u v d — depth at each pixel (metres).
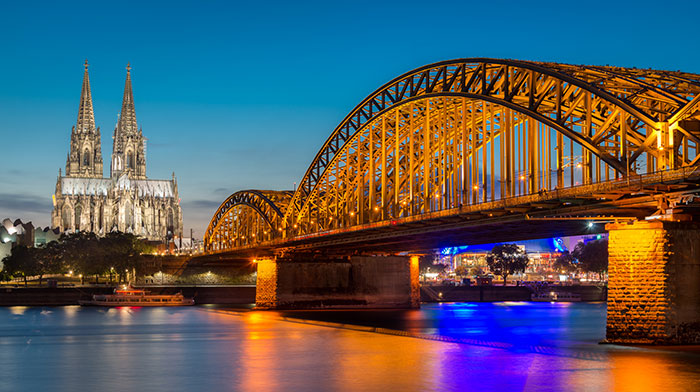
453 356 75.00
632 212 70.69
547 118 72.94
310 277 157.12
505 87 81.56
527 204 77.06
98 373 66.25
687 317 65.31
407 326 117.00
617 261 67.62
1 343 94.62
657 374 56.34
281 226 172.50
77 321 136.75
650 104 69.25
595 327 115.25
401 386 57.19
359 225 115.62
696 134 62.50
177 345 90.31
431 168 105.06
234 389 56.97
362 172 125.75
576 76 72.81
